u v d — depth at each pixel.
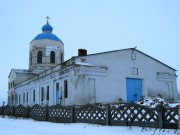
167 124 9.72
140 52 28.50
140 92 27.59
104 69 25.23
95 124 12.84
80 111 14.26
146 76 28.34
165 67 30.34
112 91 25.38
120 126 11.46
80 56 24.19
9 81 47.56
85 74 23.91
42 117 17.81
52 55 41.22
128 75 26.94
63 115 15.49
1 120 18.92
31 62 42.47
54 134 9.68
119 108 11.82
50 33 43.66
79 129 11.23
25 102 37.88
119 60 26.62
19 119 19.62
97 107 12.98
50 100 28.27
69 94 23.73
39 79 32.22
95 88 24.25
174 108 9.55
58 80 26.80
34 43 41.84
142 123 10.66
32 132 10.52
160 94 29.00
